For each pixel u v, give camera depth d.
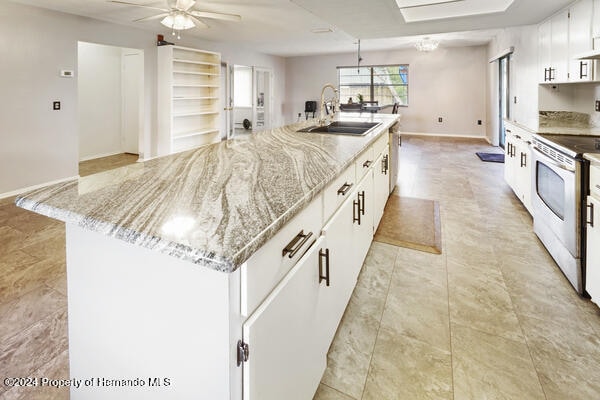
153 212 0.93
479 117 9.49
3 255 2.63
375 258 2.62
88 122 6.49
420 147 8.03
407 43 8.65
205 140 7.06
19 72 4.22
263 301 0.89
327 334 1.43
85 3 4.23
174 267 0.85
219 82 6.98
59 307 1.98
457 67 9.52
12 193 4.28
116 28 5.32
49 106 4.56
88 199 1.04
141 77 5.91
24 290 2.15
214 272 0.78
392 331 1.79
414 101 10.14
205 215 0.91
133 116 6.94
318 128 3.06
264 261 0.88
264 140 2.27
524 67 5.02
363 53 10.30
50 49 4.50
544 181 2.74
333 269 1.47
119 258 0.96
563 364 1.55
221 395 0.82
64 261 2.55
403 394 1.40
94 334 1.06
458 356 1.61
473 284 2.24
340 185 1.59
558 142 2.45
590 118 3.29
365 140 2.23
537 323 1.84
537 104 3.99
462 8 3.86
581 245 2.06
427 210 3.71
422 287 2.21
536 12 3.68
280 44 8.20
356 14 3.79
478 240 2.93
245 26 5.93
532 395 1.39
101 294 1.02
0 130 4.12
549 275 2.34
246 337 0.82
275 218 0.89
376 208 2.71
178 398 0.91
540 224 2.83
